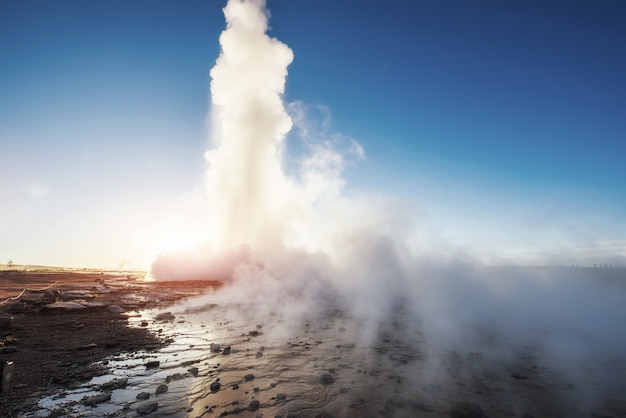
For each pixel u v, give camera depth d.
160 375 6.32
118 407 4.89
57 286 20.89
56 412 4.63
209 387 5.79
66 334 9.18
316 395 5.53
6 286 19.52
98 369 6.53
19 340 8.33
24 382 5.68
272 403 5.17
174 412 4.78
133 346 8.31
